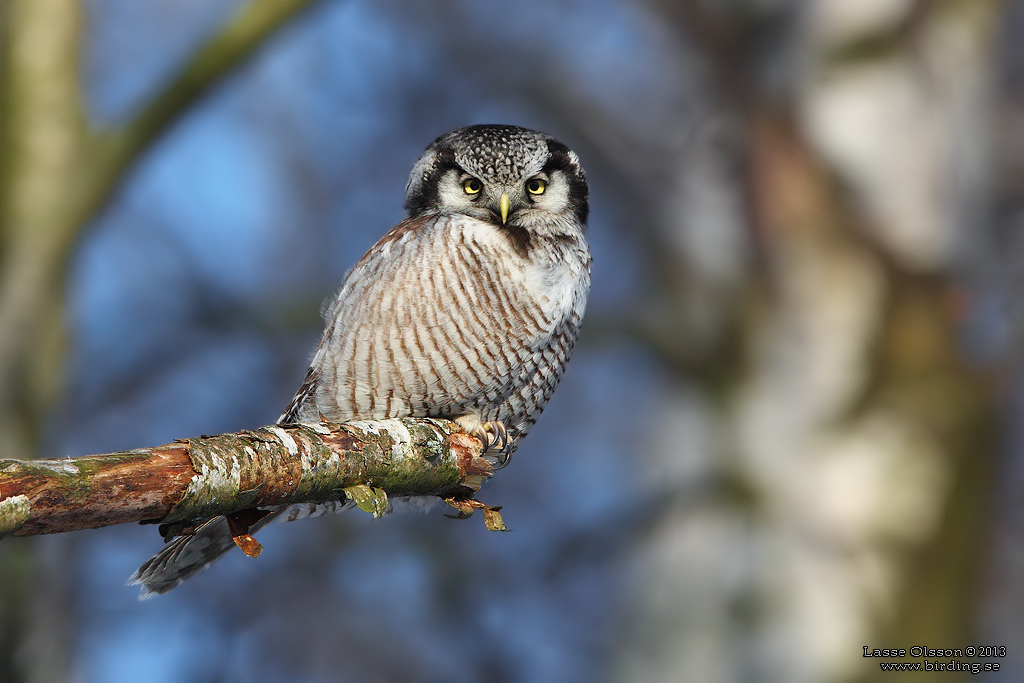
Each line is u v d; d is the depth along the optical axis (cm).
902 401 1167
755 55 1230
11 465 522
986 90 1267
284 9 1075
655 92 1748
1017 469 1504
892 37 1210
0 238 1041
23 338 1044
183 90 1066
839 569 1137
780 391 1194
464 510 745
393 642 1744
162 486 564
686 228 1300
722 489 1185
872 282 1194
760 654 1148
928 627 1119
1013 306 1263
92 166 1056
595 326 1209
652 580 1236
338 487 661
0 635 1048
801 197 1211
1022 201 1609
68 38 1059
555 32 2025
